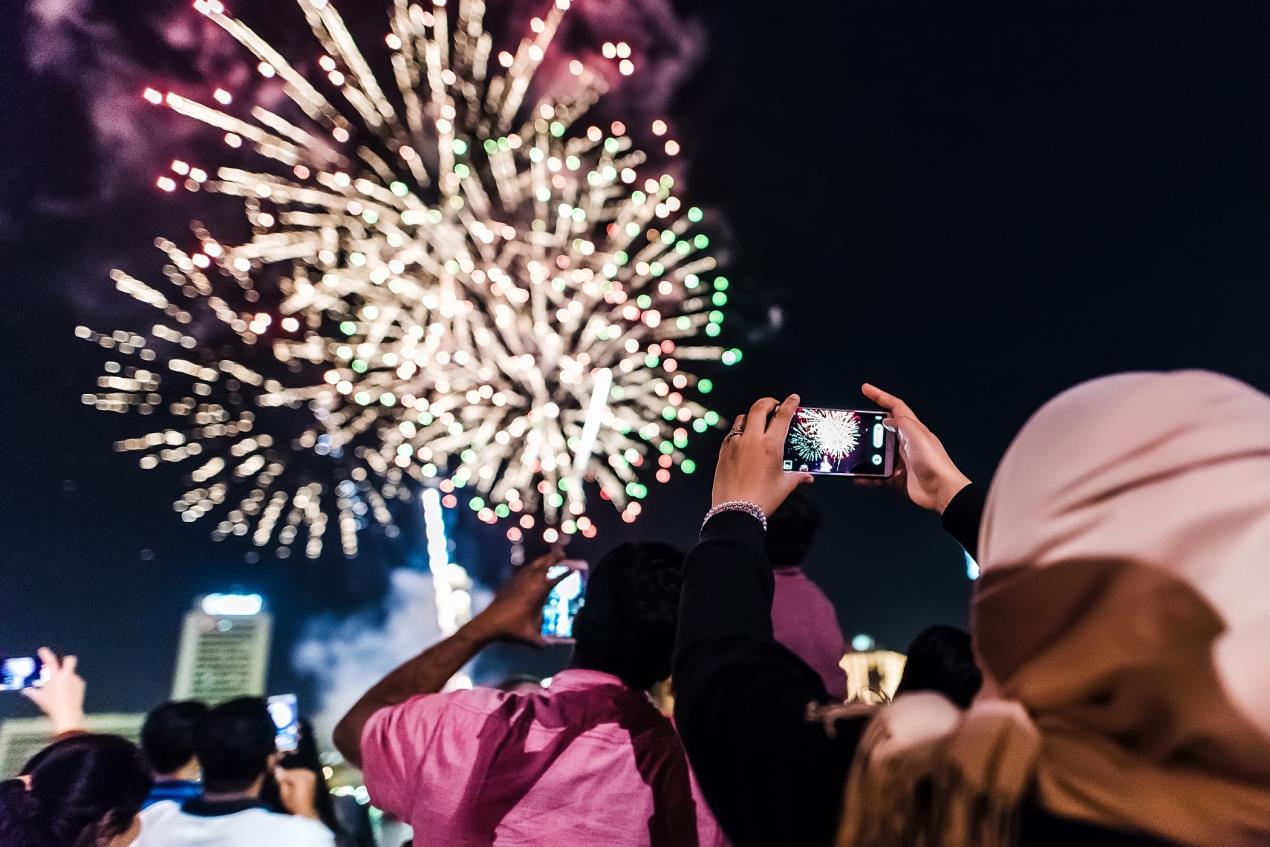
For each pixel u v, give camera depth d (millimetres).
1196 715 488
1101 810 499
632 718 1548
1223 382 597
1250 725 479
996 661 567
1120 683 509
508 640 1771
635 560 1664
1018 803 514
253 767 2236
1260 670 483
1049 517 567
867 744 589
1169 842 489
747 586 811
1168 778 496
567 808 1468
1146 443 561
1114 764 504
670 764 1528
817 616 2021
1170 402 579
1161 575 509
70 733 2398
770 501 910
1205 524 519
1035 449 613
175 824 2160
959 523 1147
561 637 1840
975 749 526
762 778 658
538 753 1493
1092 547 534
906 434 1289
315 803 2955
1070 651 526
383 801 1560
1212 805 484
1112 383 620
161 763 2621
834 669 1999
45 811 2004
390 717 1577
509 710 1540
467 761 1498
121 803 2092
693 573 837
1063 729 525
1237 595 500
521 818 1465
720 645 752
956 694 985
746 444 940
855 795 575
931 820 535
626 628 1599
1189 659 492
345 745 1652
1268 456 543
